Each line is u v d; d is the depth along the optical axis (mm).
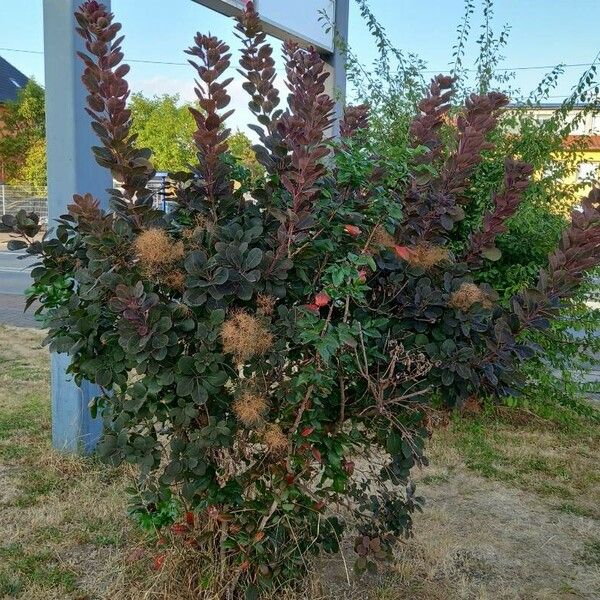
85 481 3637
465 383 2240
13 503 3371
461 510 3611
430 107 2541
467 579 2900
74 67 3617
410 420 2285
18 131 27703
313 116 1976
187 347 2092
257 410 2029
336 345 1940
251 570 2357
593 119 5707
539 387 4770
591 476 4156
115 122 1993
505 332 2105
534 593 2814
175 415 2084
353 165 2154
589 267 2064
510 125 4785
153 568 2607
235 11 4547
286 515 2219
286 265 2020
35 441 4156
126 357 2070
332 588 2748
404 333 2240
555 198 4906
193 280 1966
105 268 2080
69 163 3686
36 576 2746
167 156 22656
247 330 1918
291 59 2357
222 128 2207
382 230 2152
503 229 2365
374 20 5266
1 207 25656
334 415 2275
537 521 3523
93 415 2418
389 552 2492
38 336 7578
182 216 2254
